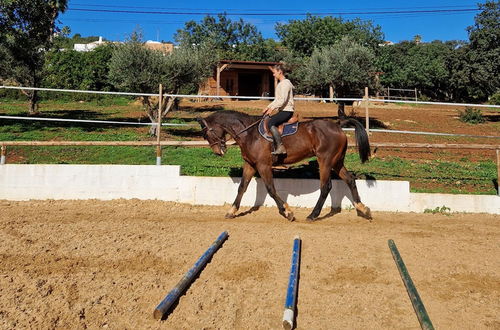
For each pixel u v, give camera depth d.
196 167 10.55
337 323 4.10
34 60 20.45
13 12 15.38
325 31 46.06
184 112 21.61
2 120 16.11
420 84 48.59
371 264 5.69
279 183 9.38
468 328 4.02
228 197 9.48
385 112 24.64
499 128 19.66
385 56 47.91
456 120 22.30
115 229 7.13
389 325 4.08
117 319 4.07
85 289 4.66
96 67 31.81
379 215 8.83
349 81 19.77
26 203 9.19
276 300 4.55
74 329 3.87
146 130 15.40
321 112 22.16
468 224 8.00
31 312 4.11
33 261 5.51
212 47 16.56
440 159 12.45
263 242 6.58
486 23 23.75
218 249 6.17
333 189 9.29
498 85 24.22
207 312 4.26
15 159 10.83
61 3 16.48
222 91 35.66
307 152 7.98
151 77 14.13
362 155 8.15
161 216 8.33
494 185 10.01
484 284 5.05
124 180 9.66
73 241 6.39
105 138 13.21
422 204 9.16
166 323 4.02
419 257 5.99
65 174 9.60
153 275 5.13
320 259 5.84
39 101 27.42
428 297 4.69
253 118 8.09
